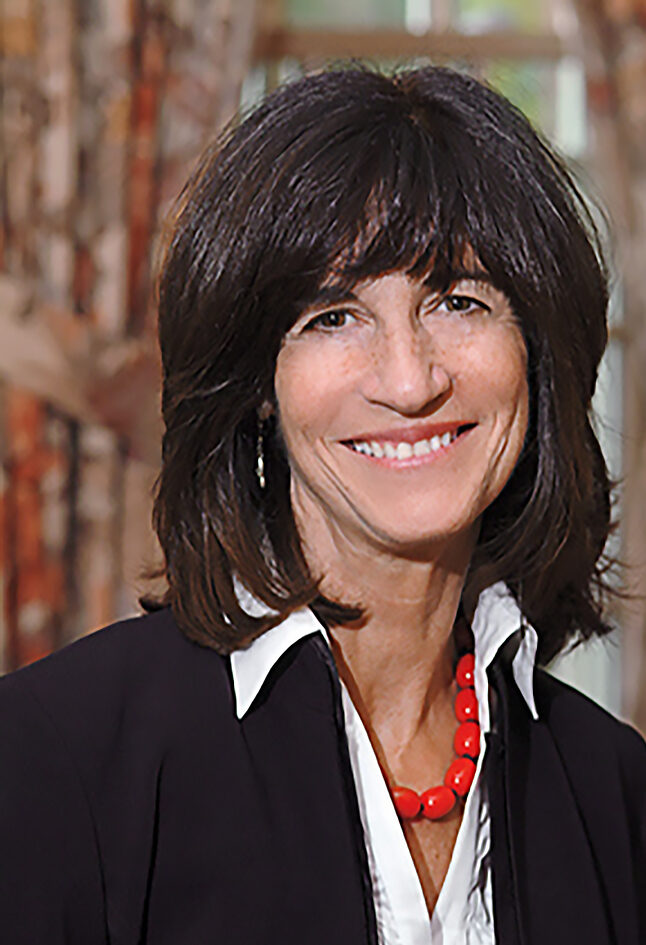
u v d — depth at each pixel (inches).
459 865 59.5
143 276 209.8
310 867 54.3
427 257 50.8
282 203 51.1
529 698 63.1
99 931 52.2
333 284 51.3
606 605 68.2
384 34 227.5
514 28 235.5
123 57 207.2
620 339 226.2
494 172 52.6
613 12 219.1
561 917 60.2
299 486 56.6
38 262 206.1
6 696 53.8
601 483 62.6
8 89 203.9
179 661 57.1
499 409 53.5
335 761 56.1
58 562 207.5
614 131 220.4
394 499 52.9
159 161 210.7
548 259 53.4
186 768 54.6
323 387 52.2
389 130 51.9
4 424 205.0
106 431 207.2
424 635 59.3
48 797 52.0
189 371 54.4
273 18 227.9
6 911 50.4
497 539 62.7
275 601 55.8
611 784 66.0
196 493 56.7
